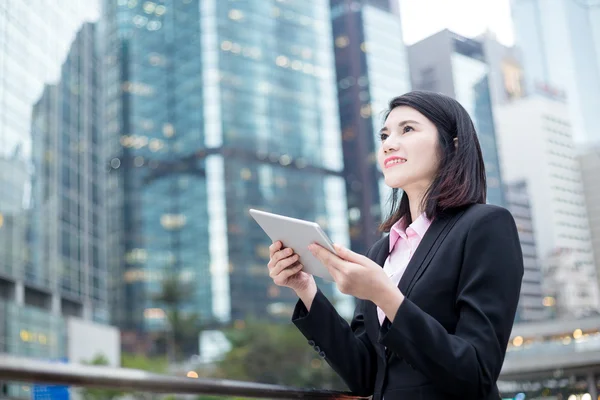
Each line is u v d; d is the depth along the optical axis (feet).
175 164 227.61
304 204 224.33
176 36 240.53
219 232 214.48
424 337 3.70
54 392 14.48
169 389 3.09
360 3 236.22
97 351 119.24
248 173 222.07
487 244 4.17
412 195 4.95
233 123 225.35
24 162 104.99
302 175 227.81
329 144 234.79
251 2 239.30
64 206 117.50
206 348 202.18
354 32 234.99
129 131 230.89
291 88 236.22
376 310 4.50
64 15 127.44
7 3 105.19
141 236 220.64
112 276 218.79
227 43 233.14
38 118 111.75
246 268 214.28
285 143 229.66
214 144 221.66
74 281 117.60
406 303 3.77
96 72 141.38
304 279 4.84
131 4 245.65
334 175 230.68
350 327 4.99
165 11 244.83
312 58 242.58
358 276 3.78
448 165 4.63
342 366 4.81
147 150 230.07
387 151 4.88
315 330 4.75
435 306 4.17
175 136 230.68
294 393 4.34
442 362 3.68
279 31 241.35
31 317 99.45
